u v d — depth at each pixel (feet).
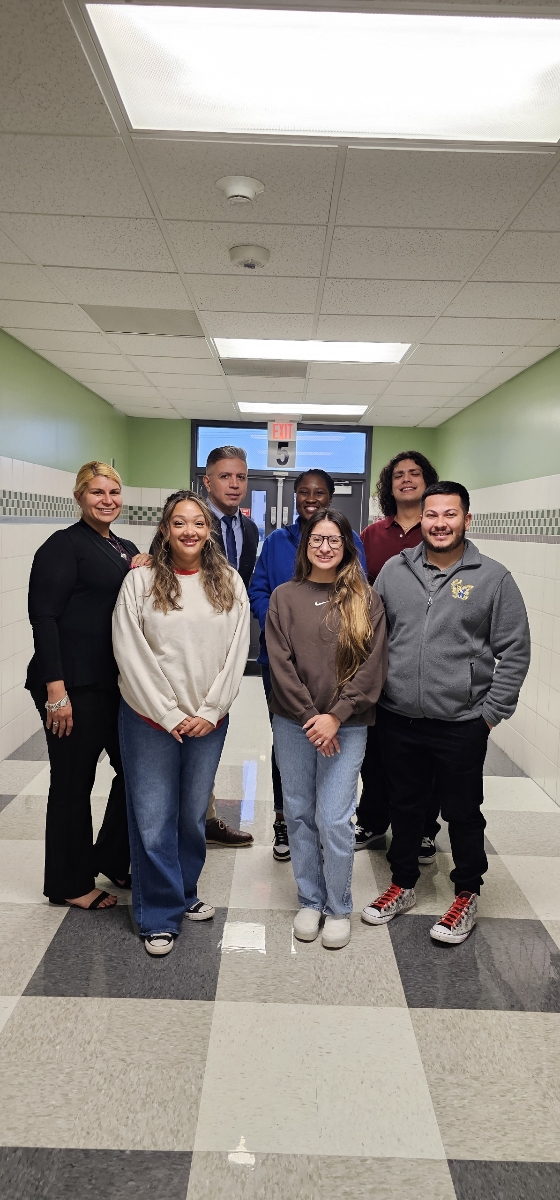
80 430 18.85
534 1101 5.61
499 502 16.90
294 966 7.26
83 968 7.13
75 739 7.75
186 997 6.73
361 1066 5.91
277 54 5.63
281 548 9.54
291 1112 5.43
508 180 7.32
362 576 7.68
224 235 8.97
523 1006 6.73
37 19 5.24
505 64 5.69
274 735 7.92
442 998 6.82
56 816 7.94
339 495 25.22
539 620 13.62
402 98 6.09
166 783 7.39
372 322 12.59
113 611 7.64
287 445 19.98
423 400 19.52
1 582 13.39
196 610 7.30
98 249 9.52
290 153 6.92
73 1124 5.27
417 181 7.40
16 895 8.50
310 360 15.47
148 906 7.54
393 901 8.23
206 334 13.70
